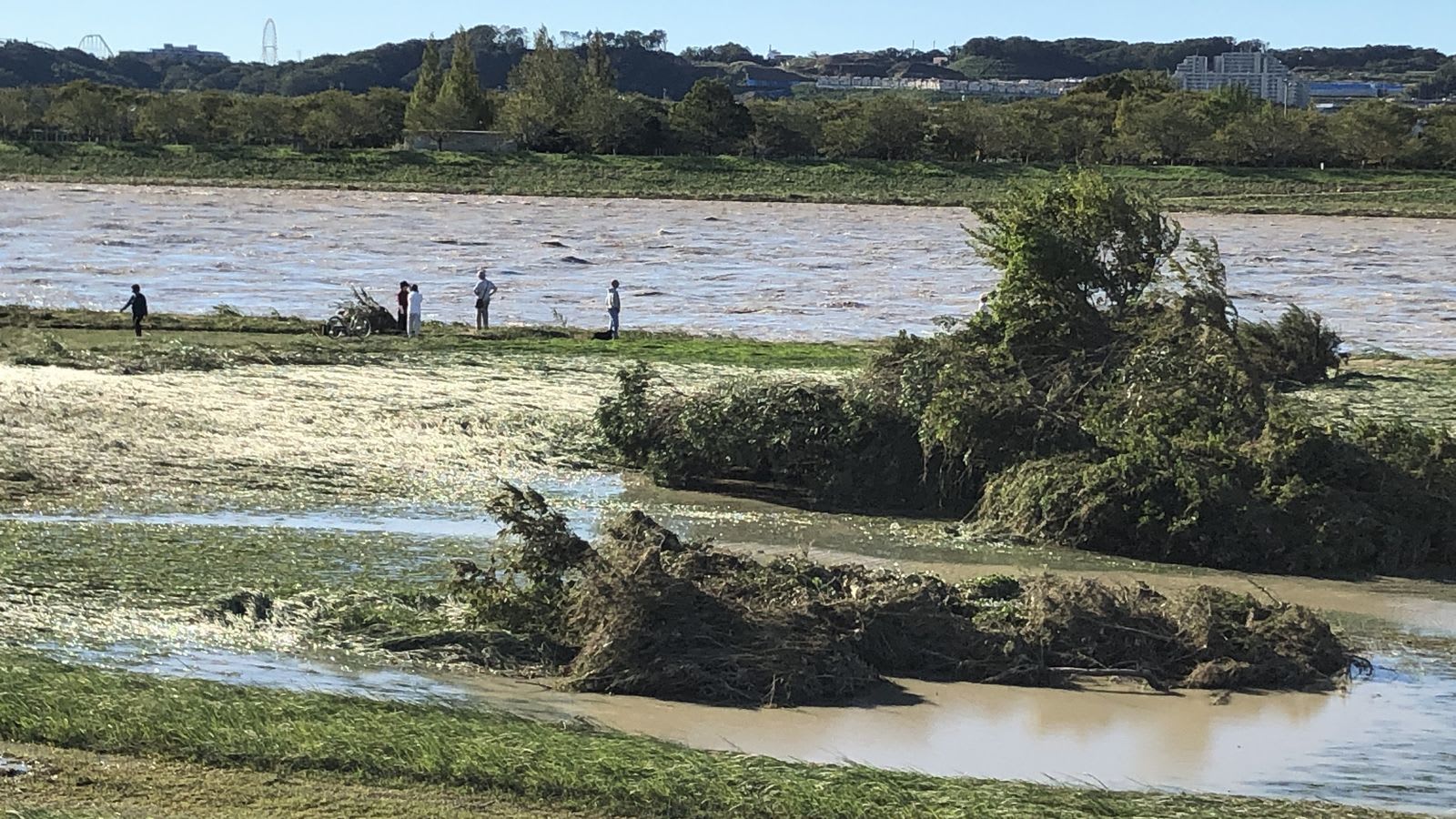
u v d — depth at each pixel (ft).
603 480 75.61
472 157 419.95
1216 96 480.23
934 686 46.34
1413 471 68.23
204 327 119.03
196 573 52.54
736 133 443.32
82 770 33.30
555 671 45.55
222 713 37.11
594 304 157.48
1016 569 61.77
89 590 49.60
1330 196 387.75
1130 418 73.41
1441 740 42.65
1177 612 49.80
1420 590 61.67
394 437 81.00
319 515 64.80
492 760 34.81
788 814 33.22
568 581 49.75
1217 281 83.87
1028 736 41.91
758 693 44.09
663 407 77.92
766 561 58.49
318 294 159.53
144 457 72.69
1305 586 61.67
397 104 489.26
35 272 172.55
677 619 45.47
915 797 34.63
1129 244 83.66
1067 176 85.97
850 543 65.10
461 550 58.85
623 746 37.11
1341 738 42.60
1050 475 67.51
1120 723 43.39
